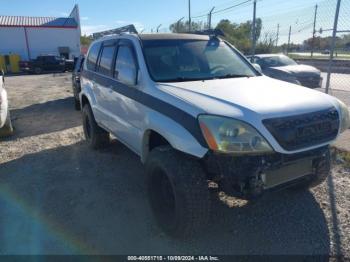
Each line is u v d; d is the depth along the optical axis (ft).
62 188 14.10
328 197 12.59
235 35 70.38
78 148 19.60
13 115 30.94
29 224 11.43
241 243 10.08
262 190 8.90
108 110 15.21
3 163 17.42
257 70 13.87
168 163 9.59
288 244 9.97
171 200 10.30
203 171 9.50
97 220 11.55
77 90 31.37
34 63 96.73
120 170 15.88
